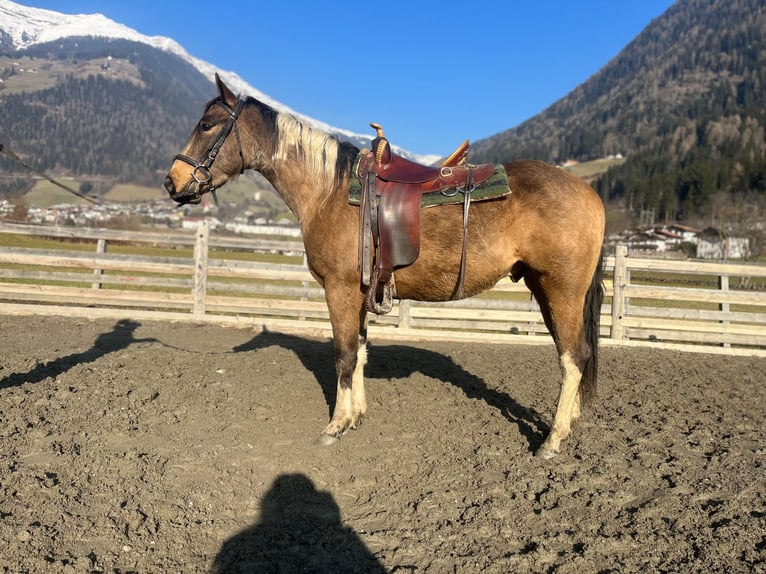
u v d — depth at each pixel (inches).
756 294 327.3
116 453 143.6
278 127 158.1
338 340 155.5
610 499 124.0
